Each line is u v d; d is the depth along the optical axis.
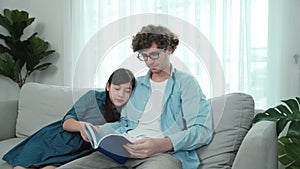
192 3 2.52
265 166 1.38
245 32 2.34
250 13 2.33
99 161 1.57
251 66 2.35
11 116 2.53
